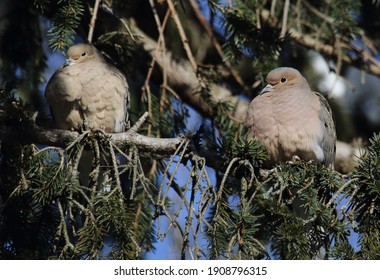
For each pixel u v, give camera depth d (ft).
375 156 28.25
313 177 29.09
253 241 27.22
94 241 26.25
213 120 40.29
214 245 26.89
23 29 42.09
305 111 36.22
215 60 46.50
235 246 27.50
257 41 38.83
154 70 44.42
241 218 26.89
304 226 26.66
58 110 38.65
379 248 26.07
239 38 38.73
